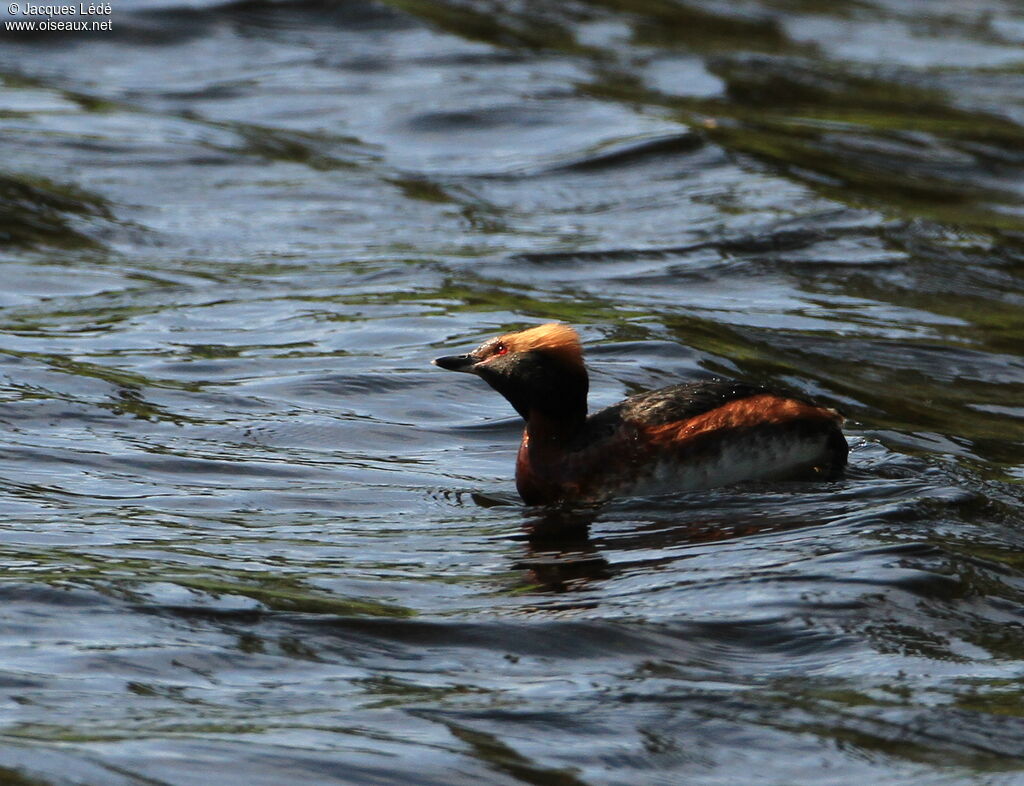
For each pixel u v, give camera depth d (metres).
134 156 24.62
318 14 32.47
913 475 12.78
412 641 9.03
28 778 6.92
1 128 25.14
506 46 31.69
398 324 17.58
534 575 10.27
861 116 29.14
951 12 40.28
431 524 11.59
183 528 11.12
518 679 8.56
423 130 26.83
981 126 28.91
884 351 17.39
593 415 12.74
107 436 13.48
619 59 31.77
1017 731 8.01
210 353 16.36
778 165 25.38
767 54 33.50
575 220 22.78
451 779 7.30
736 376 15.92
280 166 24.89
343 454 13.41
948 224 22.88
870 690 8.47
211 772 7.18
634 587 10.00
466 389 15.33
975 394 16.16
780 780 7.46
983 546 10.92
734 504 11.93
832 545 10.82
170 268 20.11
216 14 31.95
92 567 9.99
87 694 8.06
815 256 21.19
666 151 25.75
